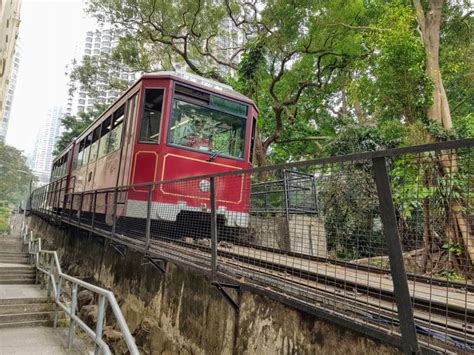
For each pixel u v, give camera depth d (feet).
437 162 6.74
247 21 50.65
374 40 34.09
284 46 46.03
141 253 18.67
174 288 14.92
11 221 124.88
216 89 22.13
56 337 16.81
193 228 17.02
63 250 42.39
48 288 22.00
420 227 7.07
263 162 48.21
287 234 10.88
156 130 20.38
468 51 38.11
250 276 10.81
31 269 31.50
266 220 11.93
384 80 30.91
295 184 12.73
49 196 55.67
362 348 7.55
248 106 23.18
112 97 73.41
